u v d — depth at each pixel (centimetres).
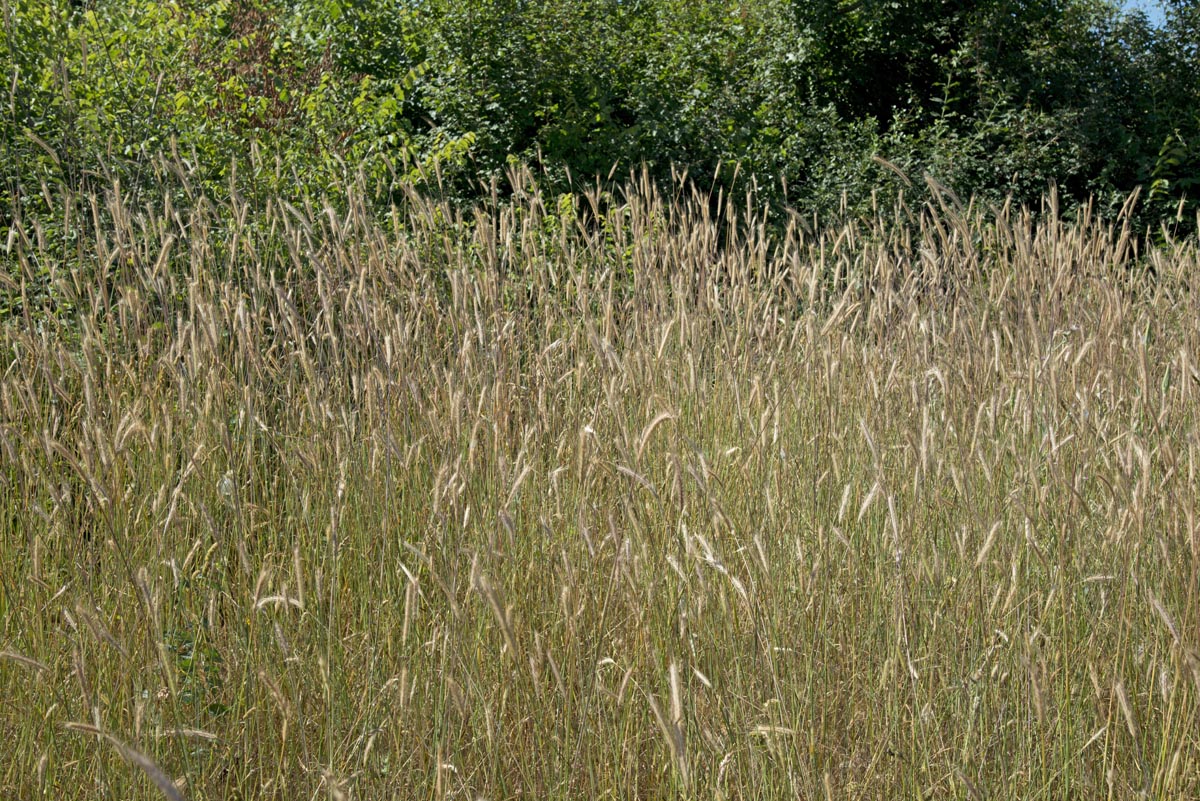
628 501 309
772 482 346
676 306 447
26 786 271
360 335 400
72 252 491
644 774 308
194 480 352
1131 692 314
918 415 373
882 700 323
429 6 1166
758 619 294
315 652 306
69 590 317
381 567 327
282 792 284
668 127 1160
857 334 471
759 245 484
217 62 828
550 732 294
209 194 602
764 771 281
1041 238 467
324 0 1118
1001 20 1359
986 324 431
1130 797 291
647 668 308
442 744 277
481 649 306
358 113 832
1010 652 311
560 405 409
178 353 365
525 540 341
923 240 451
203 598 332
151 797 264
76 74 669
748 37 1439
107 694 291
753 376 407
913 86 1450
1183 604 322
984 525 336
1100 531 346
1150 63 1388
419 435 386
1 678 288
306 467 351
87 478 278
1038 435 378
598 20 1286
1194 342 447
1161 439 324
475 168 1028
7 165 546
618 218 480
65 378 402
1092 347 398
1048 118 1288
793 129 1305
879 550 340
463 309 394
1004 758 292
